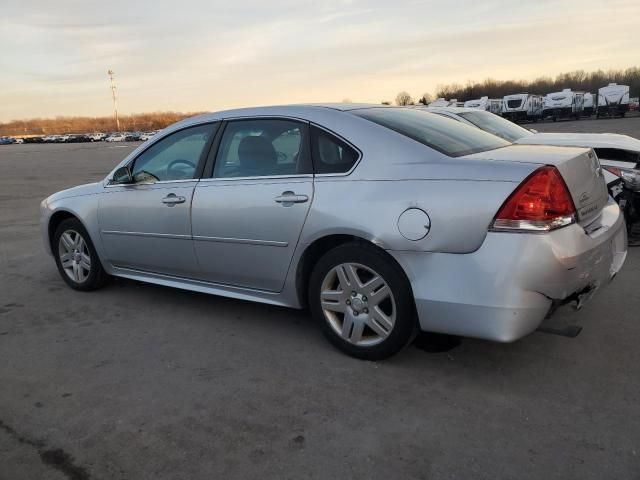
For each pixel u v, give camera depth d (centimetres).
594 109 5719
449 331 305
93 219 481
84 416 295
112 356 370
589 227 315
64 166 2584
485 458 247
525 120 4966
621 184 596
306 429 275
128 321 434
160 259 440
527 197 279
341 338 351
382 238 312
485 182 289
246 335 397
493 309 286
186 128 429
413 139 330
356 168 333
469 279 291
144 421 288
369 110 376
